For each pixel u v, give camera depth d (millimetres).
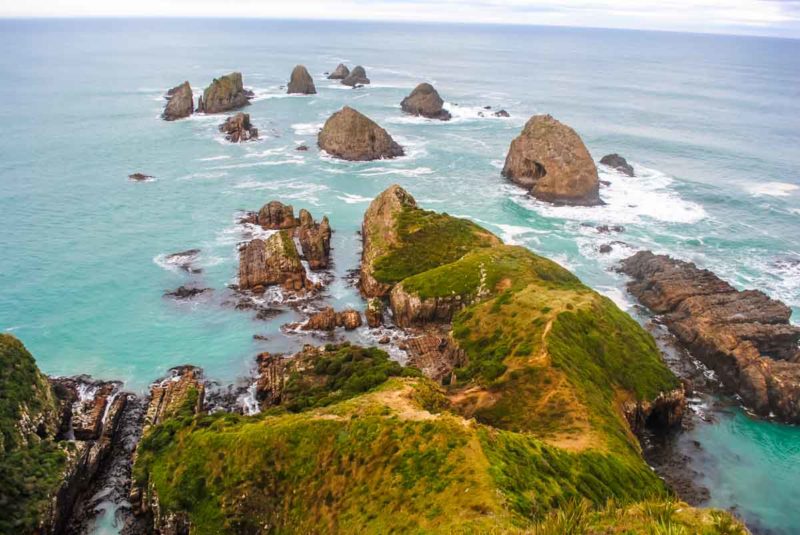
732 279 99062
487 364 65750
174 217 118062
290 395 64625
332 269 98938
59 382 68812
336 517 43719
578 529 25969
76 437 60250
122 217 117750
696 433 66125
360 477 45469
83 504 53531
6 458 51281
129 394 67812
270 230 111688
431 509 39219
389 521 40156
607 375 66188
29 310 84562
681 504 29047
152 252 102562
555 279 86750
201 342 78188
